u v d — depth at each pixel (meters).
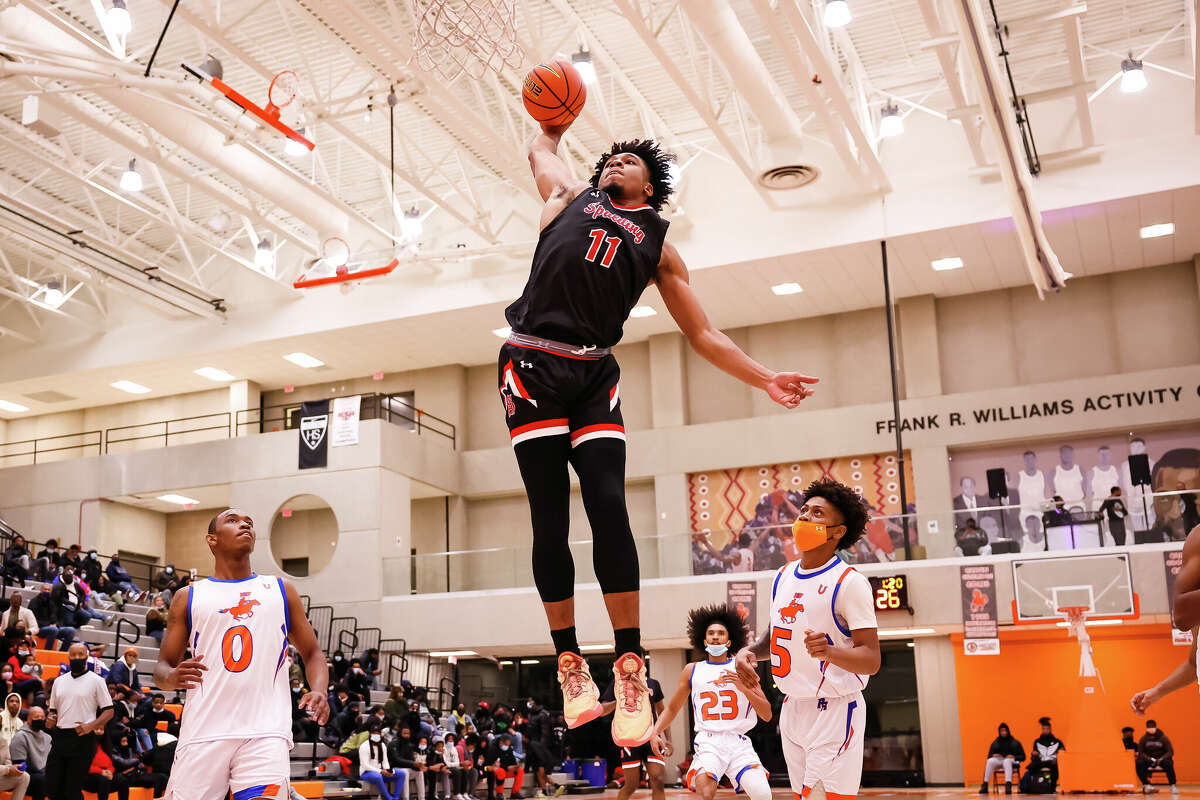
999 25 18.59
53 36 19.62
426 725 21.62
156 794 15.57
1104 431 27.31
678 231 27.03
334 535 33.25
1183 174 23.28
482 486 32.75
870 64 24.17
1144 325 27.98
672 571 25.81
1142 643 24.31
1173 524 22.22
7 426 37.22
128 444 35.69
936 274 27.89
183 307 30.78
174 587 25.53
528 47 20.48
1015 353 28.95
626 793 8.25
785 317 30.66
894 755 25.66
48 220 26.55
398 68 20.08
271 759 5.36
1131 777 21.27
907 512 28.52
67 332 33.28
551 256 3.13
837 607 4.95
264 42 21.55
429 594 28.48
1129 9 21.97
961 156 25.19
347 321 29.97
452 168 28.00
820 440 29.41
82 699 12.44
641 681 3.00
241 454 31.22
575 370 3.10
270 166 24.83
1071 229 25.34
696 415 31.42
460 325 30.20
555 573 3.10
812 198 26.12
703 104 20.88
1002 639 25.27
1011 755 22.69
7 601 19.34
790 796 20.06
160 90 19.00
